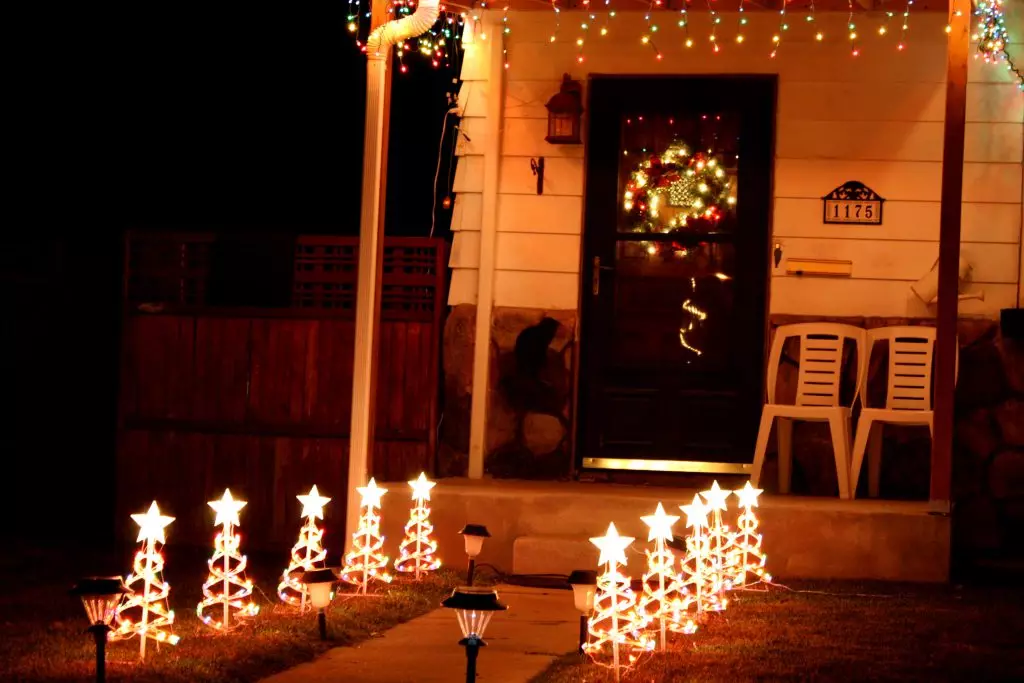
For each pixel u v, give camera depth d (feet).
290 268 29.73
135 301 30.37
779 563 23.72
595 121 29.50
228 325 29.89
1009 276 27.61
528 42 29.43
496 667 15.89
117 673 14.67
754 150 28.99
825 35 28.45
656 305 29.27
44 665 15.23
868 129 28.30
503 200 29.32
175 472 29.89
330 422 29.35
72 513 34.40
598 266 29.37
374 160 24.58
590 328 29.40
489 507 24.72
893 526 23.48
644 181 29.37
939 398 23.57
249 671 15.25
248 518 29.53
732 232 29.07
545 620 19.62
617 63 29.14
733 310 28.99
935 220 28.04
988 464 27.04
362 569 21.89
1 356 33.68
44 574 25.12
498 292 29.17
